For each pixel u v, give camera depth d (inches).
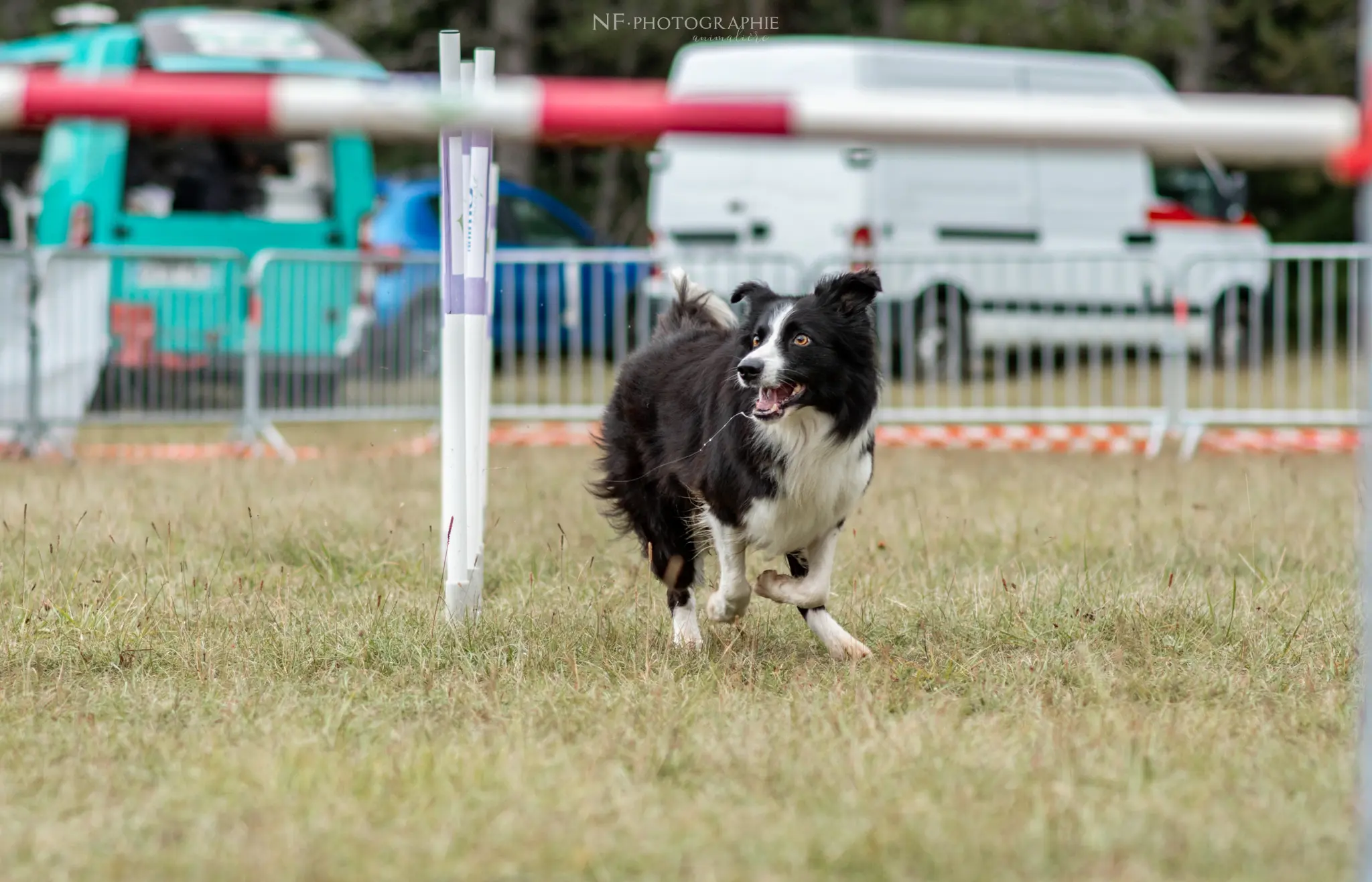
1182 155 173.3
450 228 339.9
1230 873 195.6
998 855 199.6
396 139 177.8
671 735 255.4
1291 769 238.1
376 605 358.0
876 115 166.1
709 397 348.2
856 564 424.8
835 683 294.5
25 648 321.7
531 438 778.8
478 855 201.2
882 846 200.5
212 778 233.1
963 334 994.7
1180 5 1596.9
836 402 335.3
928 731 259.4
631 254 767.1
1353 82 1642.5
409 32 1551.4
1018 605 358.6
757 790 228.5
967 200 984.9
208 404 762.2
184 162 935.7
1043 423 815.1
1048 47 1518.2
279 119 161.9
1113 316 1018.1
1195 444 725.9
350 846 203.3
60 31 1596.9
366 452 735.7
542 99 166.4
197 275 764.6
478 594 350.6
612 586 392.8
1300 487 587.8
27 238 1048.8
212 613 354.0
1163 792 225.5
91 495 543.5
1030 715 274.8
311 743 251.9
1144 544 462.0
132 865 198.4
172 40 904.9
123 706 282.8
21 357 719.1
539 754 247.0
